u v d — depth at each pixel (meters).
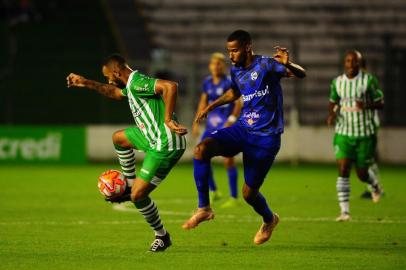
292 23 107.00
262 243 32.84
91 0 103.94
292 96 97.44
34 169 81.12
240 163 88.12
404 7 107.69
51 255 30.20
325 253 31.05
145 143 30.14
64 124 91.69
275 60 30.20
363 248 32.44
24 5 102.75
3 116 91.38
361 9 107.62
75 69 90.88
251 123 30.61
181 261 28.86
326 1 108.25
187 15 108.31
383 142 87.44
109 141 89.00
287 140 88.06
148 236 35.81
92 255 30.22
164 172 29.50
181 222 41.84
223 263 28.48
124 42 102.31
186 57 104.31
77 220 42.25
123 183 29.66
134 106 29.69
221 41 106.06
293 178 71.56
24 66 90.94
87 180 69.00
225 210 47.75
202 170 29.97
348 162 42.44
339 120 43.03
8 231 37.56
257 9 108.25
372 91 42.78
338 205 50.81
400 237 35.84
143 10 108.31
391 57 89.12
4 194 57.28
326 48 103.38
